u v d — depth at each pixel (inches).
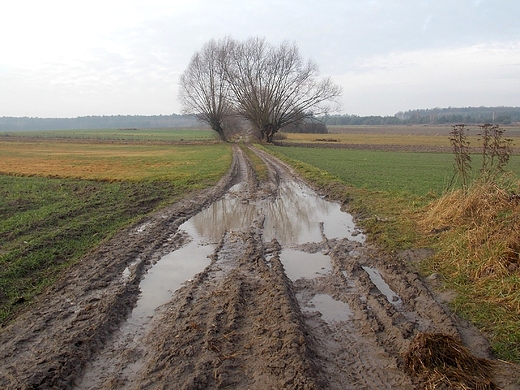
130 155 1608.0
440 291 273.1
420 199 553.0
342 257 357.4
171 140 2871.6
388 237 394.0
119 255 354.3
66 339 213.5
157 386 177.3
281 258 362.3
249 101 2341.3
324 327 235.0
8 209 534.9
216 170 1011.9
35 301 265.0
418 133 4394.7
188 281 306.3
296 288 294.0
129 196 644.7
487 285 263.1
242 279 300.7
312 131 4266.7
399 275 307.6
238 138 3134.8
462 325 227.0
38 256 339.3
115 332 230.8
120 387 179.3
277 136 2901.1
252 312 247.8
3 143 2463.1
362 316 245.8
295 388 172.7
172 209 560.7
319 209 573.6
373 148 2090.3
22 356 200.1
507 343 203.5
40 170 1043.3
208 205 606.2
